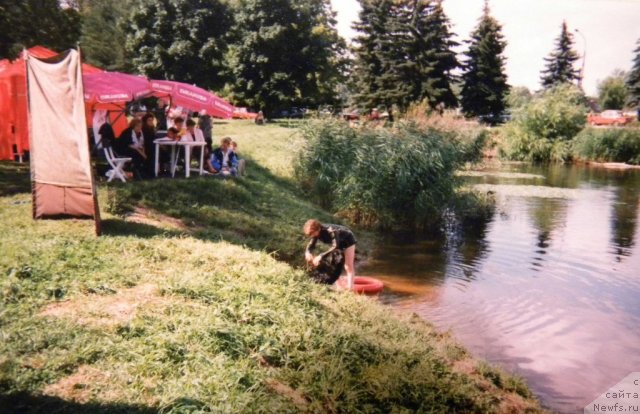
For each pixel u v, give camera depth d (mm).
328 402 5051
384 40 52812
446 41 52469
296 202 15672
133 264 7434
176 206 11781
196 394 4574
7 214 9375
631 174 32750
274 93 45094
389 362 5898
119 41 59688
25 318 5535
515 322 8844
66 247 7762
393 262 12414
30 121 8992
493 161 39406
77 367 4801
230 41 47844
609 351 7809
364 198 15891
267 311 6391
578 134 41094
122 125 17156
